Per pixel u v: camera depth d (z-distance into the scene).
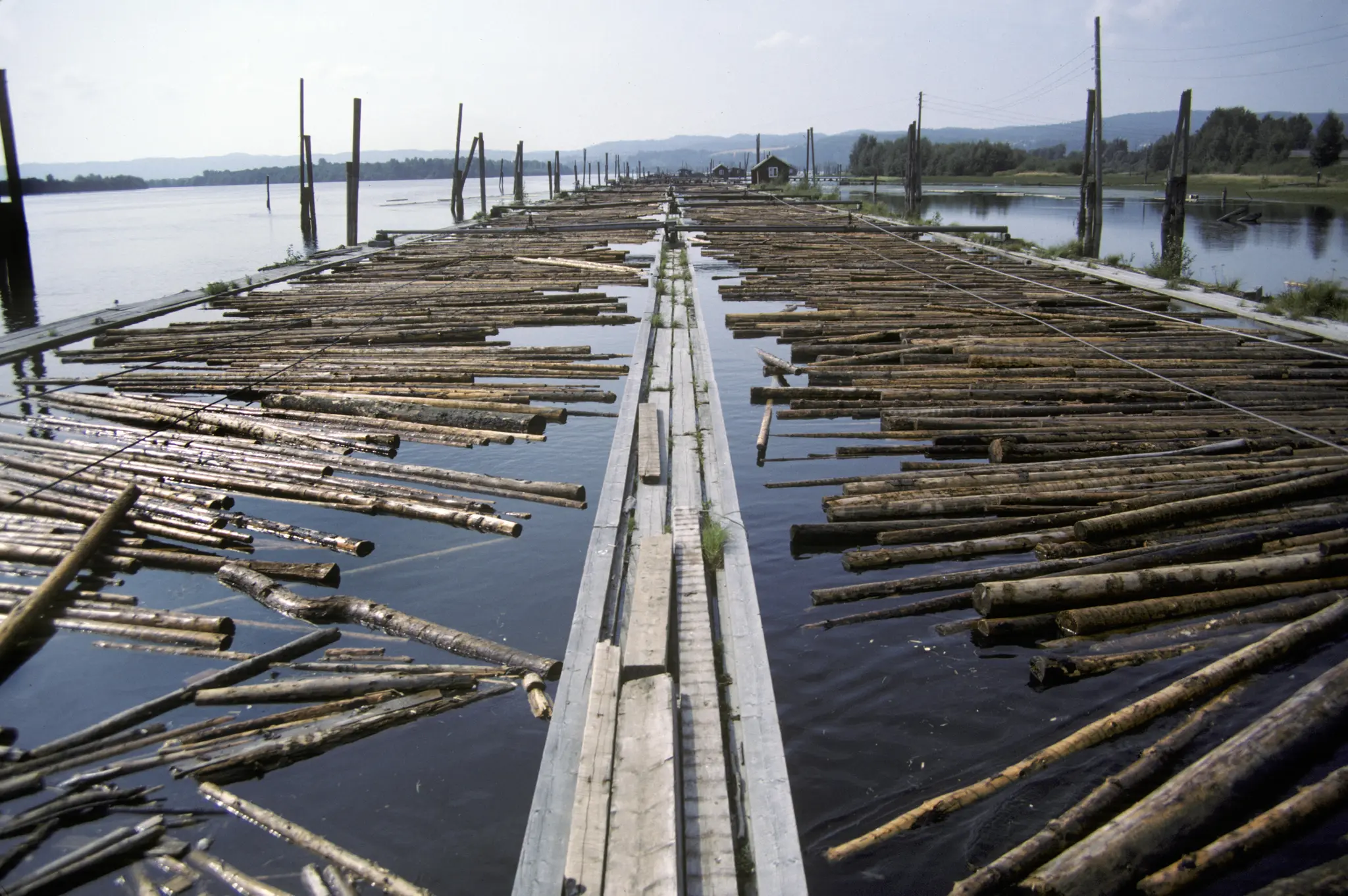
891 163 114.50
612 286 21.19
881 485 7.67
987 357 12.14
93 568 6.85
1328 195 57.53
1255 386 10.86
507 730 4.88
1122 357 12.52
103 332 16.59
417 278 22.33
